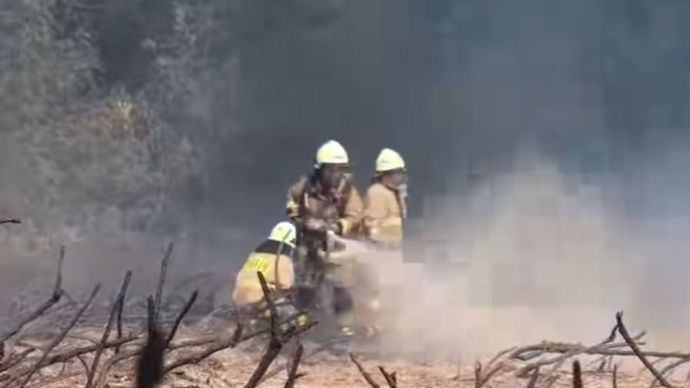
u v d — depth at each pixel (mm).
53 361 18766
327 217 39500
